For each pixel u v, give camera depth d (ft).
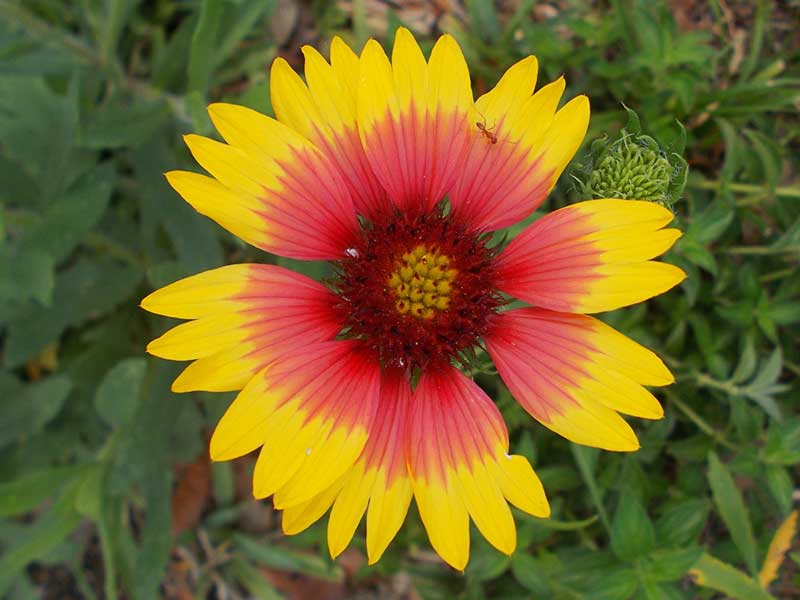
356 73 0.26
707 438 0.37
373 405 0.26
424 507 0.25
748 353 0.35
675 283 0.24
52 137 0.38
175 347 0.24
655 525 0.33
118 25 0.41
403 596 0.45
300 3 0.46
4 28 0.42
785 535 0.35
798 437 0.33
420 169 0.27
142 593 0.37
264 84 0.32
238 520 0.46
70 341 0.46
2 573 0.35
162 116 0.40
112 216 0.43
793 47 0.42
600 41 0.39
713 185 0.38
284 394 0.24
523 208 0.27
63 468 0.36
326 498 0.25
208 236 0.38
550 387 0.26
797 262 0.39
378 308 0.28
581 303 0.25
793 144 0.42
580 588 0.34
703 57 0.35
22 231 0.43
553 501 0.37
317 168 0.26
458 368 0.28
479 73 0.43
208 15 0.33
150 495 0.37
